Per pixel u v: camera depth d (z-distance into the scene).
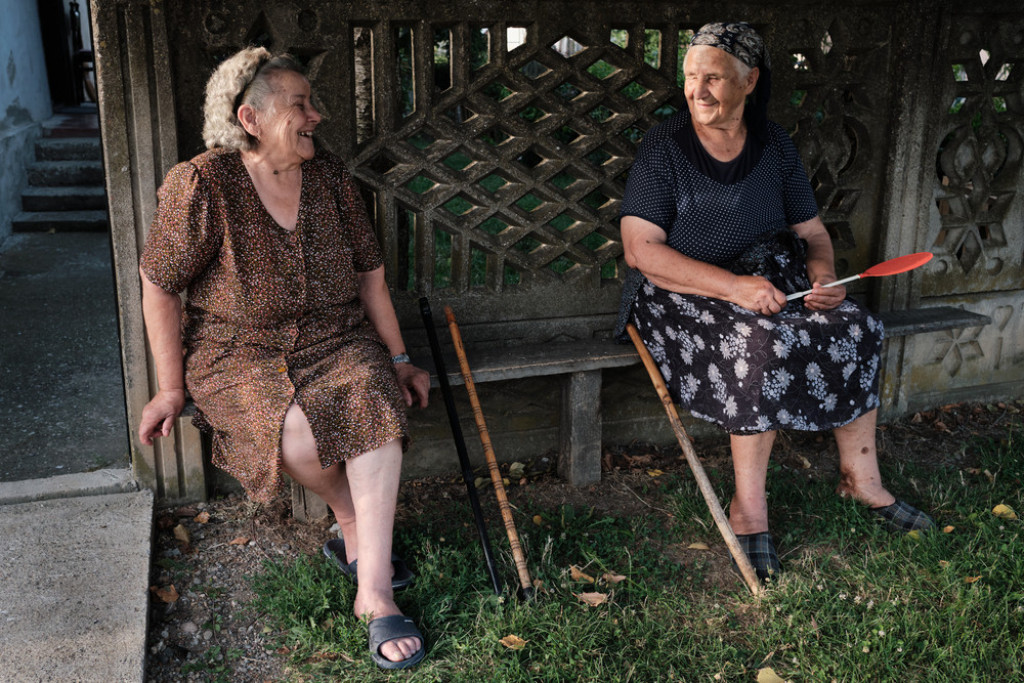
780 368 2.70
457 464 3.51
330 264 2.52
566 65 3.25
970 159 3.87
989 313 4.11
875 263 3.84
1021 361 4.24
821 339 2.73
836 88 3.56
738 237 2.99
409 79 8.62
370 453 2.42
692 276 2.87
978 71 3.73
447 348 3.35
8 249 6.95
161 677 2.34
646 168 2.99
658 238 2.99
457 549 2.88
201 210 2.34
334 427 2.40
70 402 4.05
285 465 2.43
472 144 3.21
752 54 2.78
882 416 3.97
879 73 3.61
